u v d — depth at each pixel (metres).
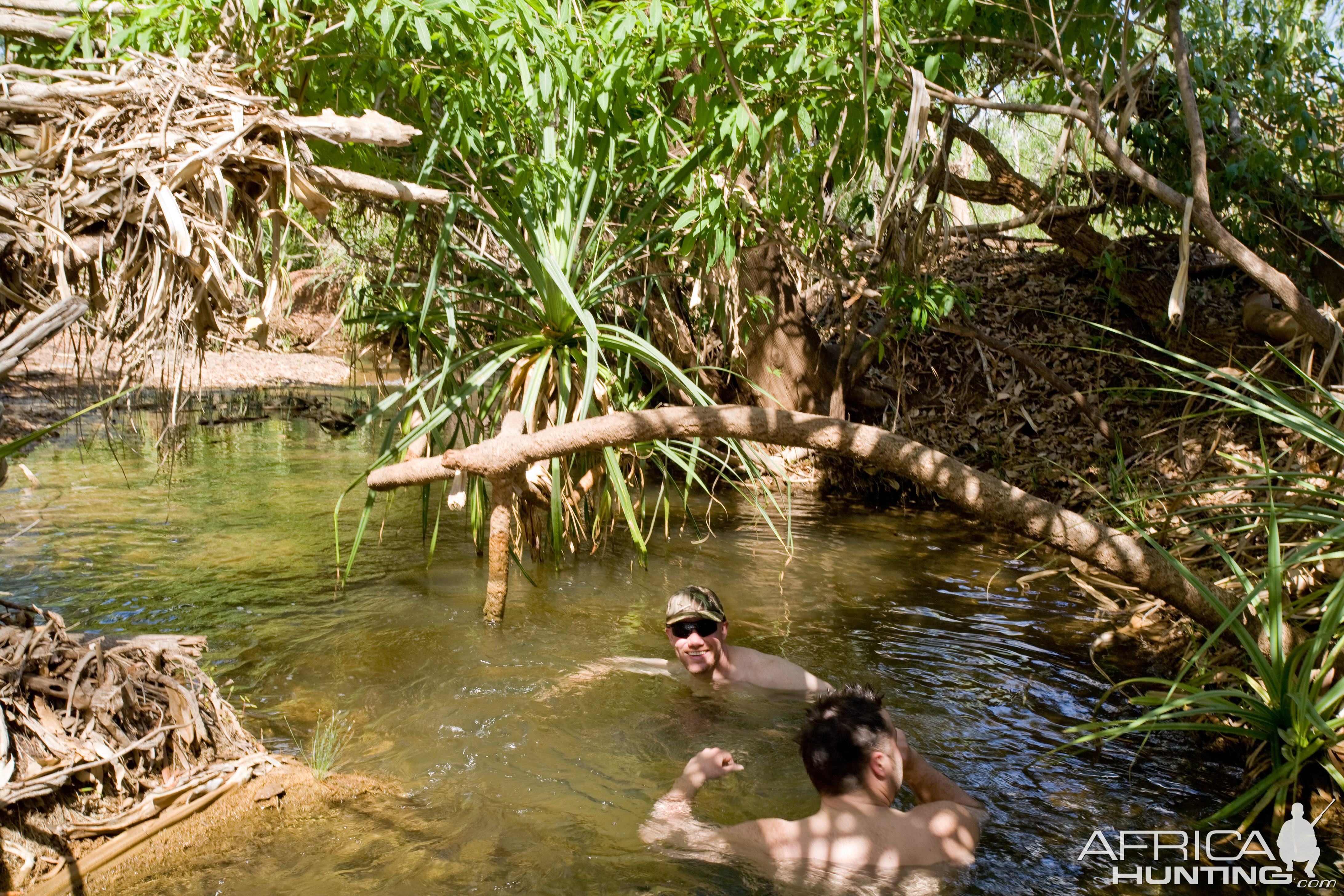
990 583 5.26
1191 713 3.10
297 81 4.21
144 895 2.31
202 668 3.72
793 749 3.24
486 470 3.88
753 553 5.91
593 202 5.43
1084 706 3.69
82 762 2.61
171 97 3.42
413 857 2.50
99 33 4.20
